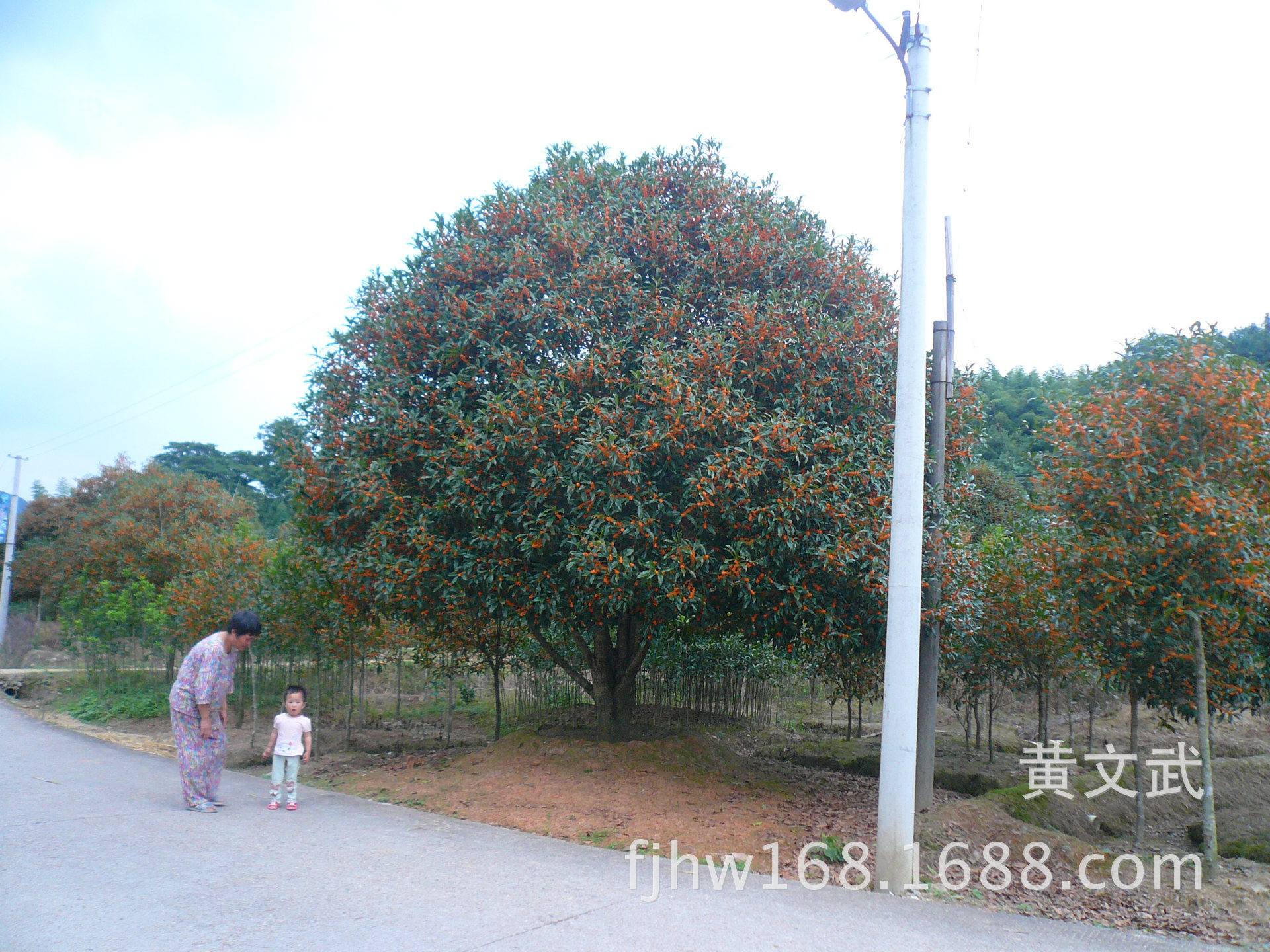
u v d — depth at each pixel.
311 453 9.13
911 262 5.79
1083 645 6.90
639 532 7.24
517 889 5.02
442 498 8.17
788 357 8.06
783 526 7.33
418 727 14.71
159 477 23.14
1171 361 5.91
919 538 5.59
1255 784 9.01
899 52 6.00
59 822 6.39
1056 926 4.86
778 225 8.77
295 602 11.20
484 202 9.27
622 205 9.02
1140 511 5.88
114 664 18.75
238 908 4.53
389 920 4.40
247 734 13.65
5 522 29.09
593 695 10.23
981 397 9.21
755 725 13.60
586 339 8.23
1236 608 6.00
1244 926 4.96
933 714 7.48
